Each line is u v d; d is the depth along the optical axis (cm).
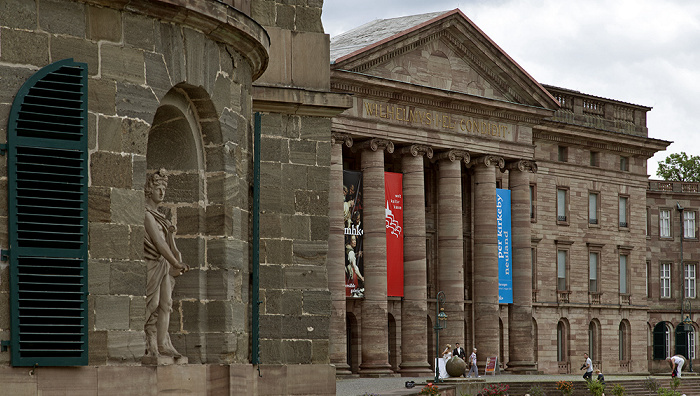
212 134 2288
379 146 7844
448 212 8319
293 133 2912
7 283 1878
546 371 9475
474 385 6331
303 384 2827
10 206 1873
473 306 8762
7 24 1884
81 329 1936
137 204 2034
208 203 2288
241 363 2319
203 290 2269
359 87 7700
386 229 7869
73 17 1964
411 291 7988
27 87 1895
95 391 1948
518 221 8919
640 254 10512
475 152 8512
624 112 10350
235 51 2355
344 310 7456
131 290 2017
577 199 9925
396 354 8206
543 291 9562
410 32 7931
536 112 8881
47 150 1917
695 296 11300
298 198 2895
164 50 2109
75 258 1939
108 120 2002
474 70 8544
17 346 1870
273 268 2842
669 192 11219
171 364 2134
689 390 8706
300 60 2955
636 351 10412
